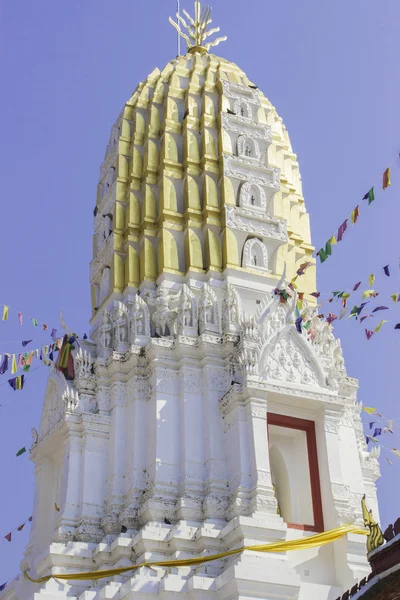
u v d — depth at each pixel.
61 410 52.25
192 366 50.91
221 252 55.69
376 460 54.31
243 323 50.91
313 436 50.12
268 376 49.69
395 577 27.64
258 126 61.31
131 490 47.75
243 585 41.38
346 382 54.47
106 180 62.78
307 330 52.09
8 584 51.03
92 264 60.91
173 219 56.75
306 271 59.06
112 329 54.19
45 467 53.88
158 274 55.09
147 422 50.03
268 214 57.78
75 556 45.47
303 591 44.44
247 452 47.22
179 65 65.38
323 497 48.28
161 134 60.84
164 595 41.59
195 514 46.31
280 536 44.41
